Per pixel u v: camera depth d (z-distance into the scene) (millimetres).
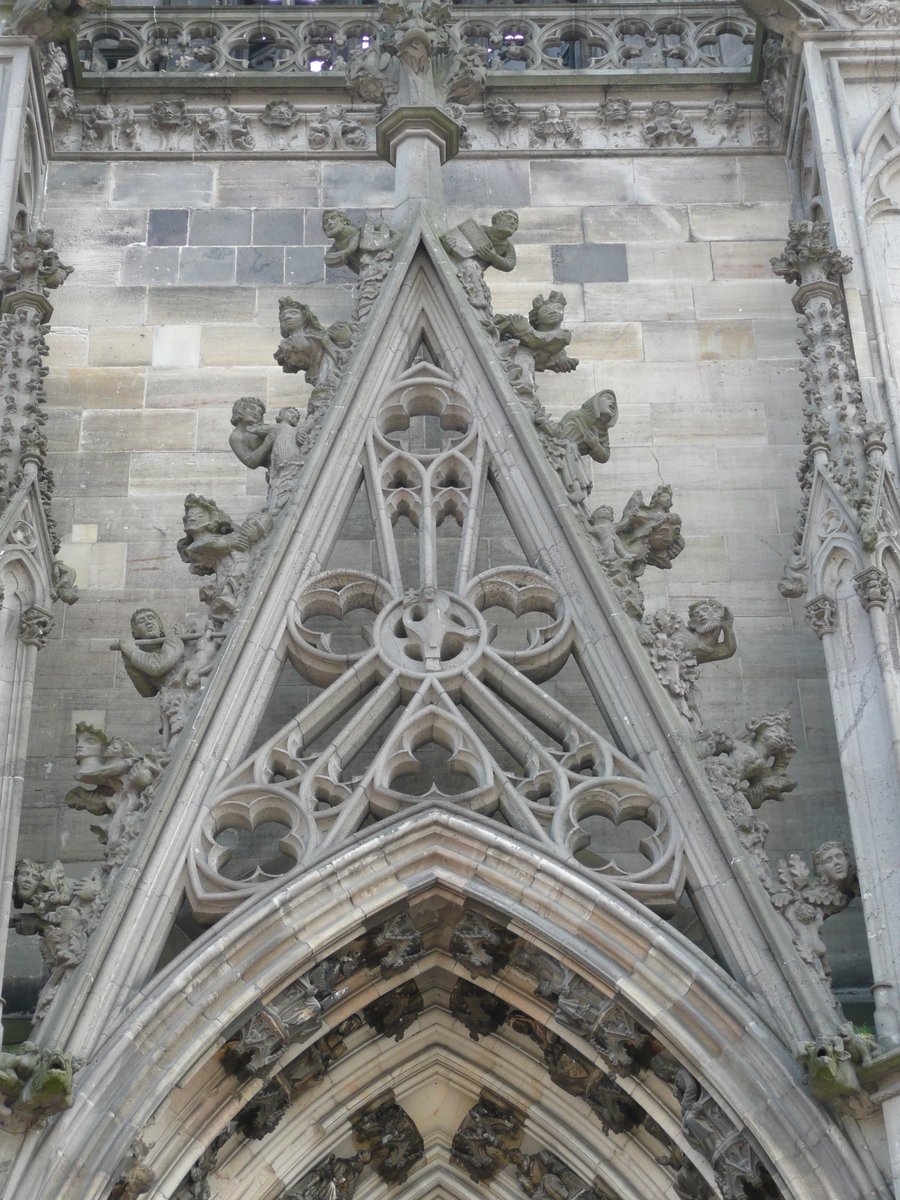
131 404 23859
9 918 18203
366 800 19109
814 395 21812
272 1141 19062
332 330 22531
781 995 17812
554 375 24109
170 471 23391
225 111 26125
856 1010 19531
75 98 26188
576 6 27359
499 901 18484
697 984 17828
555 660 20188
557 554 20766
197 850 18609
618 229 25312
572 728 19609
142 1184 17203
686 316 24609
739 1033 17641
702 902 18531
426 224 23266
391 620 20312
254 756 19250
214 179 25719
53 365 24078
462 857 18672
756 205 25578
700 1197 18250
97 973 17703
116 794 19359
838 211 23484
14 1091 16719
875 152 24125
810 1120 17094
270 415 23875
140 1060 17344
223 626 20188
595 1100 19016
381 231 23328
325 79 26422
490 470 21688
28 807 21016
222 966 17875
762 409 23922
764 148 26016
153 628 20438
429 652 20016
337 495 21156
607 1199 19141
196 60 27469
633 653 19859
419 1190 19859
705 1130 17625
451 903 18844
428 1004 19828
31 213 24734
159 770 19125
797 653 22234
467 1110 19906
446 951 19406
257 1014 17969
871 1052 17188
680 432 23750
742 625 22438
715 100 26453
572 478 21359
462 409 21953
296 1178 19172
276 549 20500
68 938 17938
